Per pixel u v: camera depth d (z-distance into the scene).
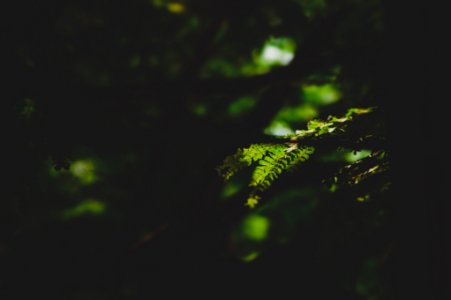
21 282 6.03
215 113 7.68
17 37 3.97
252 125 6.37
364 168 2.69
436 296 1.78
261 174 2.59
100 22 6.11
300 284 5.36
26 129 3.33
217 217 5.71
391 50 1.88
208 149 5.39
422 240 1.80
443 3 1.76
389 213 2.18
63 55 4.62
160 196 6.70
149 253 6.61
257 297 5.94
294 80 5.77
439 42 1.77
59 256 6.55
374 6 5.80
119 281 6.75
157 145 6.12
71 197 7.41
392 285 1.93
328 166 3.03
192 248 6.38
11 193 3.43
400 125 1.84
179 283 6.50
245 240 7.62
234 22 6.93
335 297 4.95
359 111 2.71
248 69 7.61
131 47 6.71
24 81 3.47
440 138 1.77
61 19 5.58
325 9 6.12
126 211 7.42
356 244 3.04
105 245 6.98
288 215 7.11
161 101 6.21
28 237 6.05
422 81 1.79
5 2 3.96
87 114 3.68
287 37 6.78
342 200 2.94
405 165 1.83
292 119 7.03
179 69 7.59
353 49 4.94
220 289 6.29
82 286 6.64
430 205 1.78
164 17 7.17
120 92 4.66
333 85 6.27
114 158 6.96
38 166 3.46
